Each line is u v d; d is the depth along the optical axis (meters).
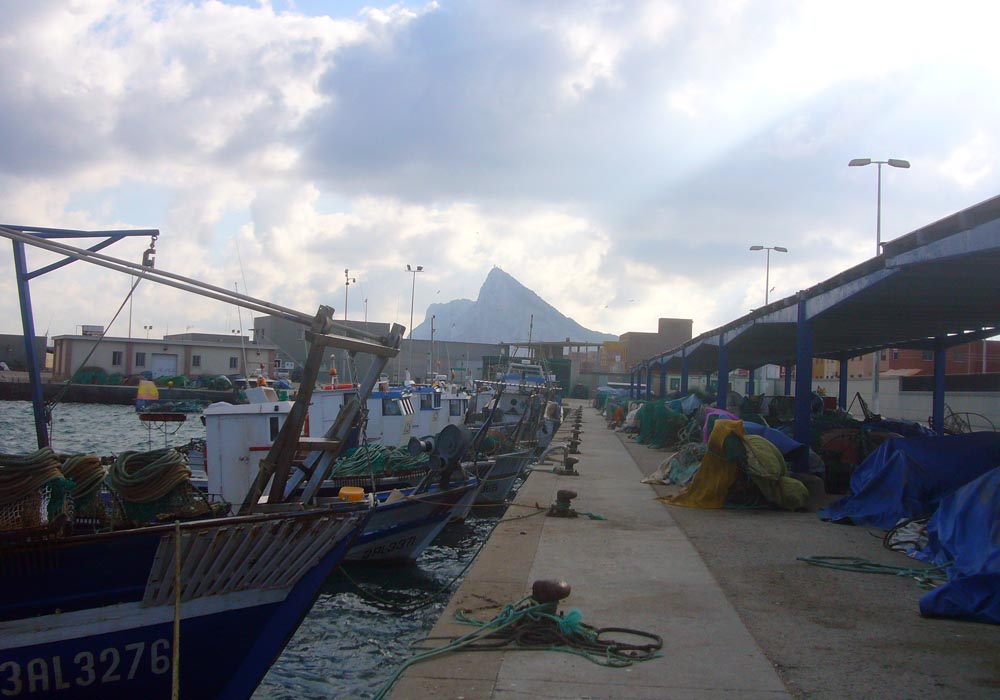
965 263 9.85
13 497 5.94
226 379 57.50
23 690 5.92
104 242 8.20
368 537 12.43
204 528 6.22
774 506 12.88
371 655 9.73
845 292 12.73
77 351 60.38
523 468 23.14
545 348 73.94
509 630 6.31
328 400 18.23
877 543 10.12
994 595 6.84
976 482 8.84
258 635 6.76
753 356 30.97
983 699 5.11
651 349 82.62
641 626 6.65
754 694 5.20
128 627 6.16
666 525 11.48
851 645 6.16
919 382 33.38
